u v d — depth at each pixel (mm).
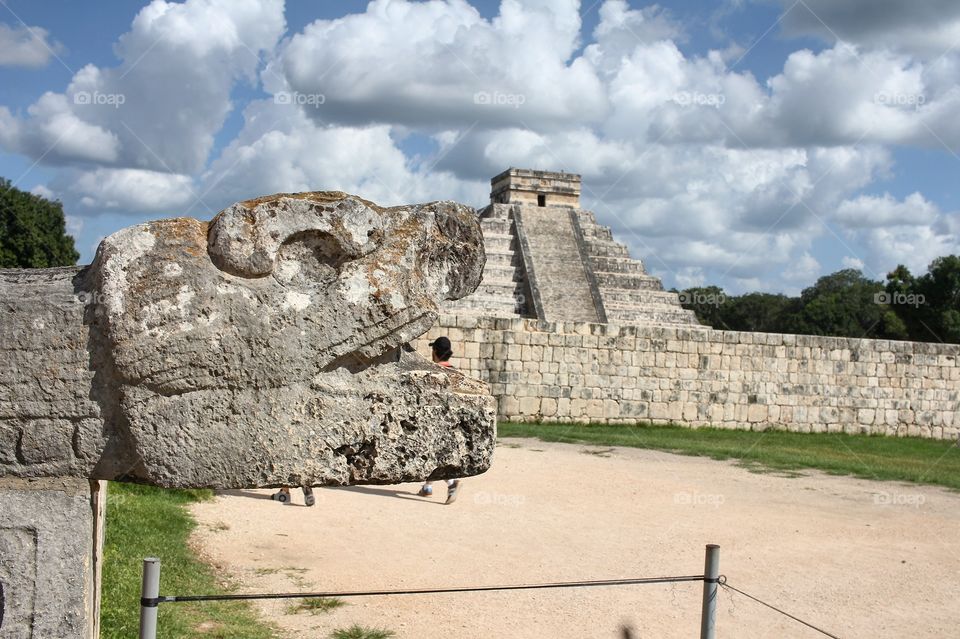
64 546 3846
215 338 3826
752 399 27203
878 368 28266
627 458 18594
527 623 7590
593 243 56062
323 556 9617
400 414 4023
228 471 3861
